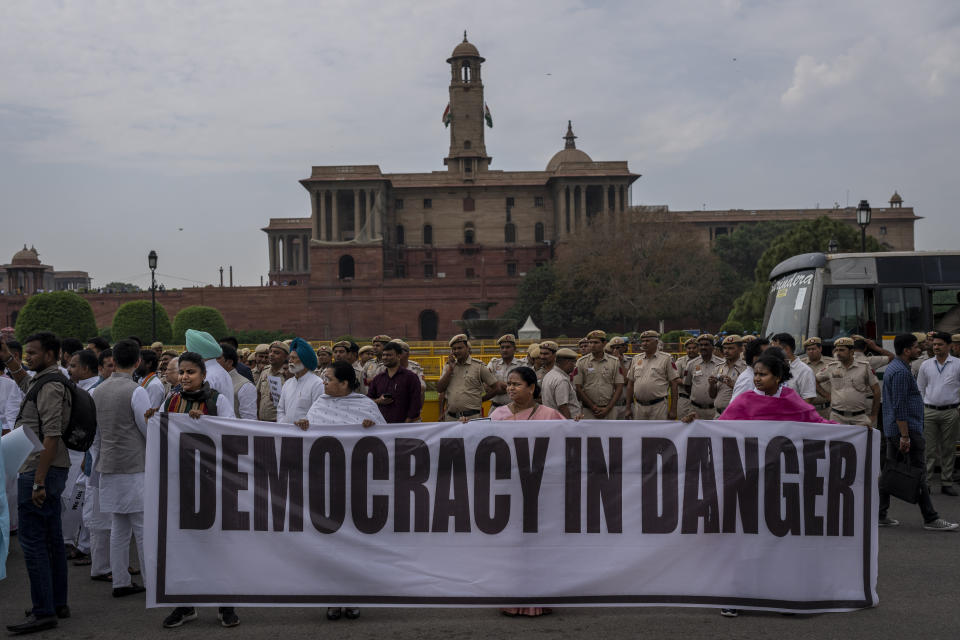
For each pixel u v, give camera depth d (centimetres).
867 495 646
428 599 631
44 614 611
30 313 5512
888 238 12356
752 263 10900
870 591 638
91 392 715
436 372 2023
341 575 631
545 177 10862
